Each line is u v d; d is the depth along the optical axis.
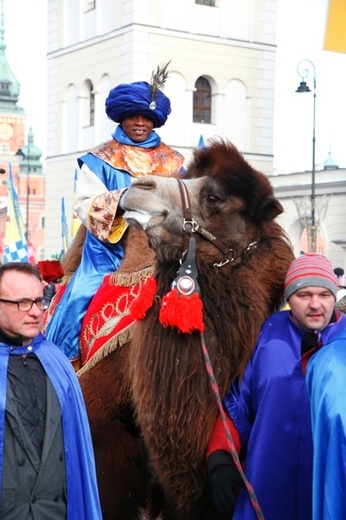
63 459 4.89
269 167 50.75
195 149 5.85
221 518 5.33
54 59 53.06
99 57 49.28
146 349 5.35
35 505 4.74
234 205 5.36
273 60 50.53
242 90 49.94
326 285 4.97
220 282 5.29
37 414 4.86
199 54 48.41
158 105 6.79
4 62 114.56
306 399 4.93
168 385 5.22
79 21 50.97
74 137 51.78
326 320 5.02
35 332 4.94
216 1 48.91
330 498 4.53
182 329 5.12
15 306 4.88
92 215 6.27
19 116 112.56
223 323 5.23
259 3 49.88
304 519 4.91
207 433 5.19
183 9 47.91
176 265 5.37
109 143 6.82
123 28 47.22
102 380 5.97
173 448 5.23
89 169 6.67
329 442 4.58
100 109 49.50
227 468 4.98
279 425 4.93
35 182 101.12
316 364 4.78
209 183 5.36
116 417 5.96
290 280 5.06
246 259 5.40
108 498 5.89
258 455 4.92
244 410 5.18
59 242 53.09
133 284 6.09
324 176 38.91
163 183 5.35
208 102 49.38
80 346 6.39
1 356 4.89
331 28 6.60
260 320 5.28
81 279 6.44
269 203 5.40
